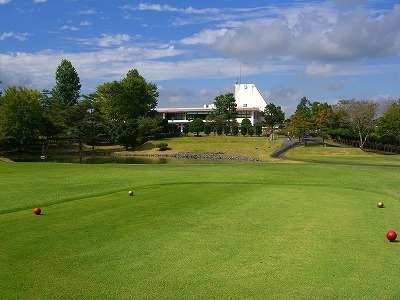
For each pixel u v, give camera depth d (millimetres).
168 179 28078
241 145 84750
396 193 22062
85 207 17094
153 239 11742
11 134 75688
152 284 8422
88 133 85500
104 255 10273
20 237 12031
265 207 16938
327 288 8305
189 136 106875
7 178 28328
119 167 39469
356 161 53844
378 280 8758
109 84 97312
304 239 11859
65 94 113125
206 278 8766
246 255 10328
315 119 86125
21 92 78062
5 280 8648
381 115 82188
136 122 90375
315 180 28328
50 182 26047
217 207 16875
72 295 7887
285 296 7898
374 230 13070
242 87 148000
